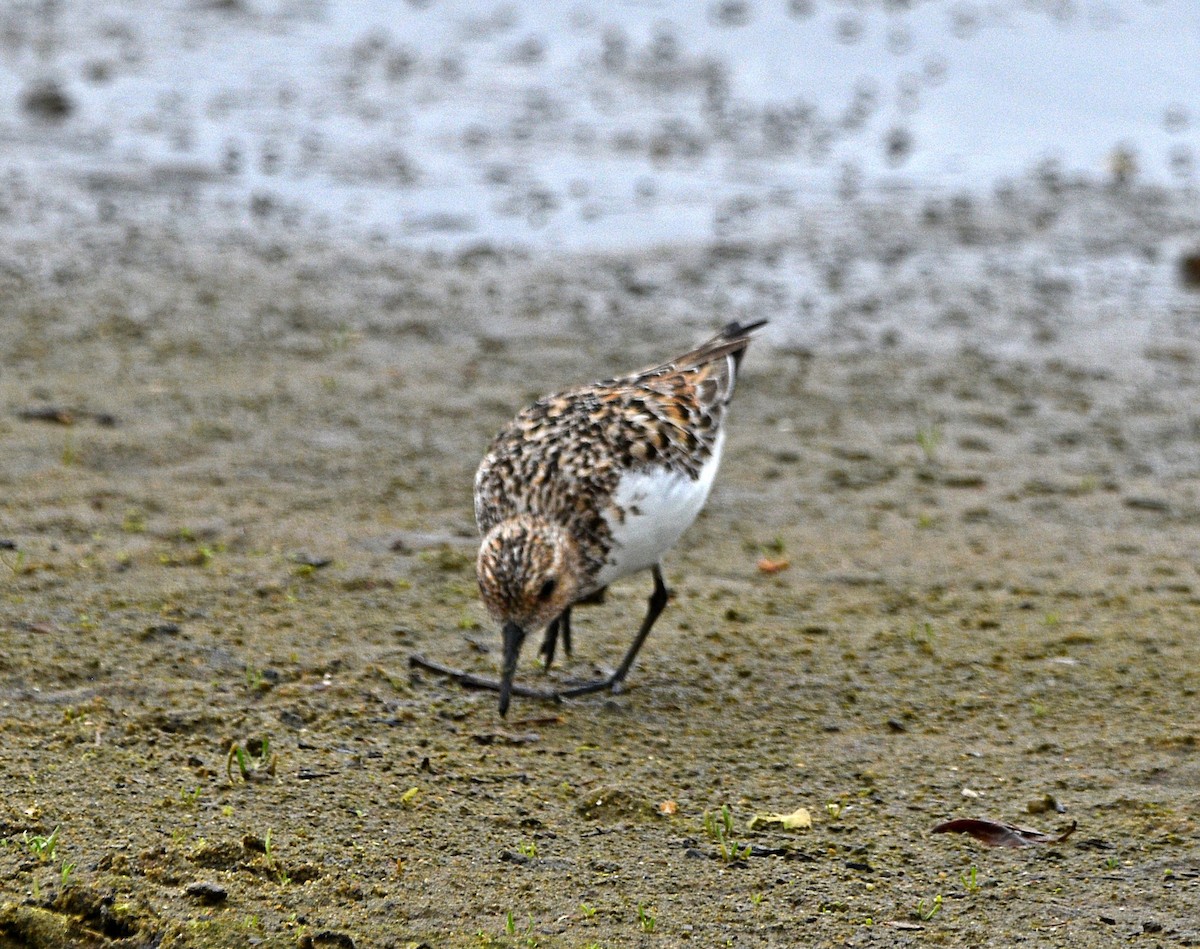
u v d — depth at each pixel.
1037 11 32.25
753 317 18.83
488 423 15.38
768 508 13.80
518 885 7.77
